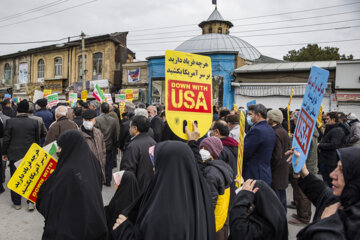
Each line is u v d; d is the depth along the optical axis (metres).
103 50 26.30
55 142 3.46
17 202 5.25
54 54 29.59
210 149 3.07
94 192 2.78
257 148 4.09
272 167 4.55
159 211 1.80
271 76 18.78
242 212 2.03
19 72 32.59
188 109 2.83
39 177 3.21
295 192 4.89
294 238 4.34
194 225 1.86
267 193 2.10
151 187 1.98
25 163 3.14
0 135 5.78
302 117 2.28
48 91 13.66
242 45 29.27
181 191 1.88
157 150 2.04
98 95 10.24
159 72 22.42
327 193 2.07
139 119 4.25
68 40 27.95
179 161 1.94
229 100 20.08
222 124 3.91
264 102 18.69
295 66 18.36
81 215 2.64
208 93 2.98
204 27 34.00
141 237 1.81
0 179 6.03
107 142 6.54
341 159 1.45
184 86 2.84
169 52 2.77
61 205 2.64
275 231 1.98
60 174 2.72
